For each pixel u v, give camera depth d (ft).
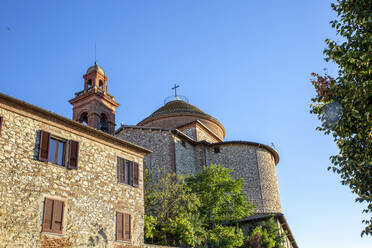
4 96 54.49
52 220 56.75
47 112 60.18
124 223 68.64
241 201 97.50
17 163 54.80
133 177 74.08
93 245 61.67
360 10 44.29
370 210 41.06
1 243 49.83
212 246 87.97
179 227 80.43
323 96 45.93
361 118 41.68
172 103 151.33
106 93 118.01
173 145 109.60
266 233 100.78
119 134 121.19
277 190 128.88
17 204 53.06
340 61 44.88
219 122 145.38
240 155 123.85
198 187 96.94
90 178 65.16
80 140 65.77
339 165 44.68
